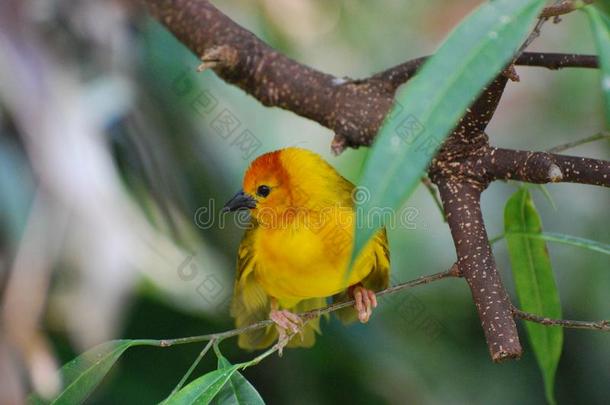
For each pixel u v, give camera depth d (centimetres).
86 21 328
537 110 360
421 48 355
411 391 345
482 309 321
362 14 351
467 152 323
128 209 330
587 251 356
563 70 359
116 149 332
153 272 335
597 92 358
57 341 331
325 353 344
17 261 324
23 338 324
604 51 315
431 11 356
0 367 323
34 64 324
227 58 330
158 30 336
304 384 344
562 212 356
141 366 342
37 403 323
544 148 358
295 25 347
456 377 352
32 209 324
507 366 355
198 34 332
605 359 356
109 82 329
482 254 322
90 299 326
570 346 356
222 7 346
